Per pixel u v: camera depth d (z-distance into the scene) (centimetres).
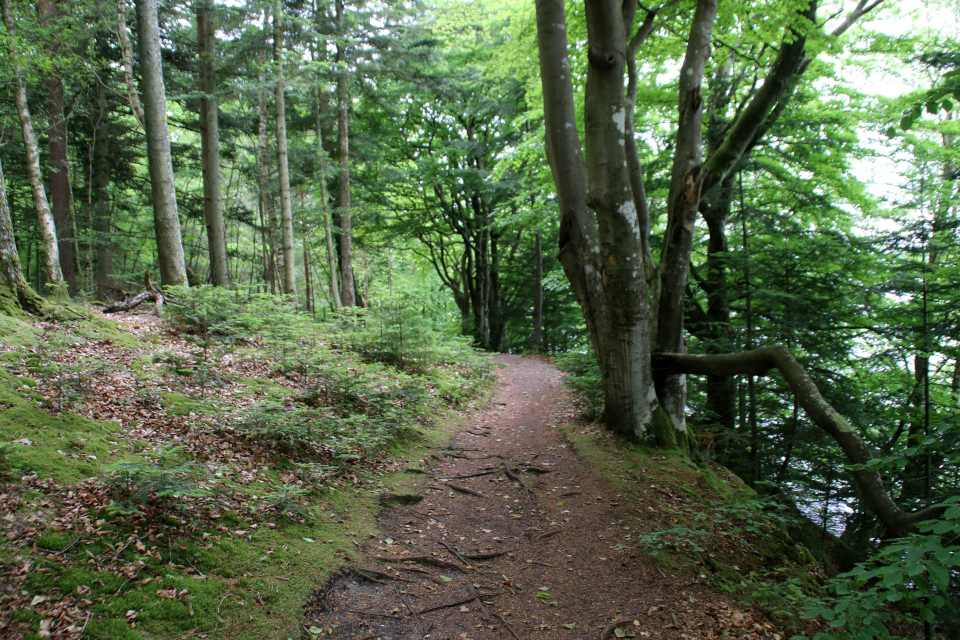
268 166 1886
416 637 360
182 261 1109
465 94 1997
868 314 997
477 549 496
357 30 1620
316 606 369
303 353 904
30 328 672
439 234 2700
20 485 363
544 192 1491
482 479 673
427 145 2417
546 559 485
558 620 394
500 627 380
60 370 505
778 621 414
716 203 1138
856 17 914
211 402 618
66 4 1207
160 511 394
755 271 1007
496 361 1841
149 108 1057
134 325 881
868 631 286
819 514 834
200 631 313
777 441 1041
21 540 321
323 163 1733
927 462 610
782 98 996
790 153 1139
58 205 1569
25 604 284
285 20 1422
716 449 980
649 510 575
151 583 332
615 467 692
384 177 2102
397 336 1075
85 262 2108
